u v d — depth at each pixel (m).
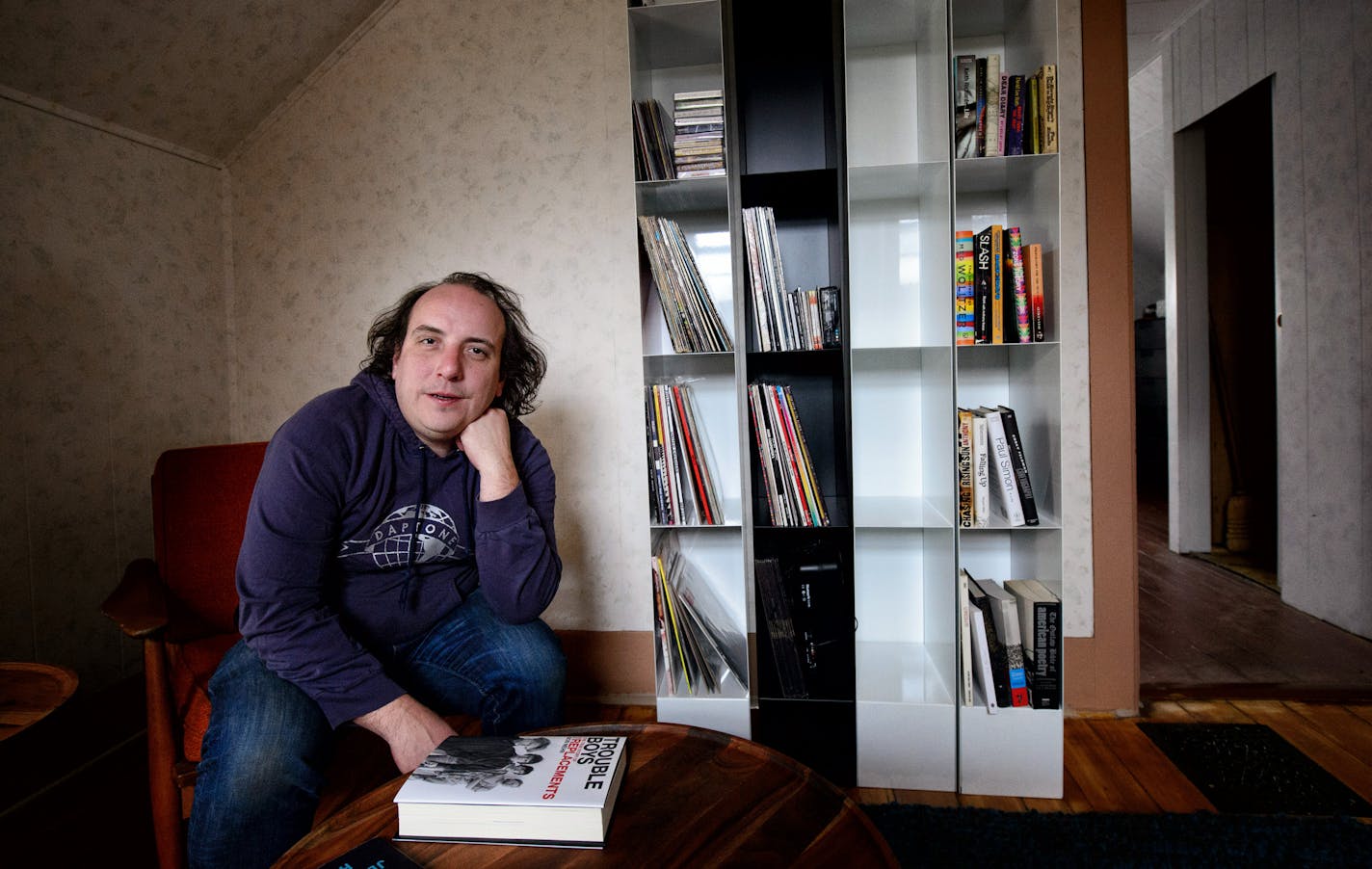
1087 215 1.80
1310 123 2.43
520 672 1.25
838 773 1.59
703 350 1.64
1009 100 1.52
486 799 0.75
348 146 2.10
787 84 1.81
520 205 2.03
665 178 1.61
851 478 1.55
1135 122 4.24
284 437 1.10
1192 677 2.04
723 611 1.89
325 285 2.13
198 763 1.12
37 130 1.68
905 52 1.81
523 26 2.00
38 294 1.69
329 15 1.94
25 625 1.66
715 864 0.70
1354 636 2.32
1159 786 1.53
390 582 1.25
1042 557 1.61
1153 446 5.43
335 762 1.57
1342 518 2.38
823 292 1.62
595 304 2.01
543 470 1.36
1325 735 1.71
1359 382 2.30
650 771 0.87
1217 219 3.47
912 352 1.72
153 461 1.97
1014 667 1.52
